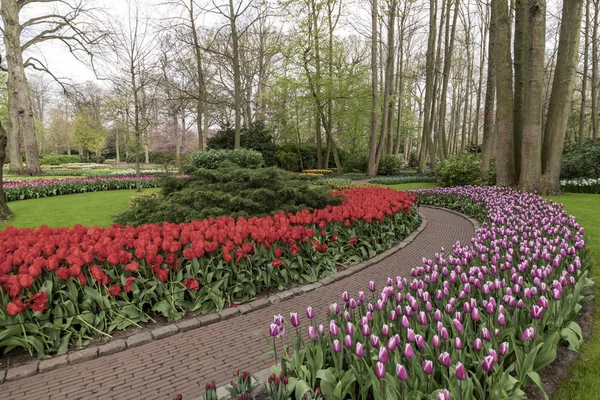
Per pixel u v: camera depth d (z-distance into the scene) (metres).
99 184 16.27
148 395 2.73
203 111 27.06
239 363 3.14
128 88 15.99
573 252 3.80
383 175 26.75
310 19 22.59
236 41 18.70
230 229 4.48
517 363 2.32
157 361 3.17
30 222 9.12
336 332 2.33
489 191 10.89
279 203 7.09
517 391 2.09
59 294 3.55
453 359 2.29
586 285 3.80
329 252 5.66
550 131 11.50
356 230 6.23
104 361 3.18
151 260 3.75
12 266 3.64
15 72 20.30
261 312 4.13
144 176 20.00
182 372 3.02
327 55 24.08
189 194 6.98
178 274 3.99
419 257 6.24
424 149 26.16
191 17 19.16
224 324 3.85
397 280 3.07
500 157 12.25
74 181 15.79
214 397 2.19
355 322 2.83
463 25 28.97
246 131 25.14
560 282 3.04
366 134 37.34
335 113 27.91
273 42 24.33
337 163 25.72
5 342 3.06
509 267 3.70
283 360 2.41
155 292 3.91
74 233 4.52
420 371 2.18
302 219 5.48
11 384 2.86
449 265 3.97
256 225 4.98
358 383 2.34
